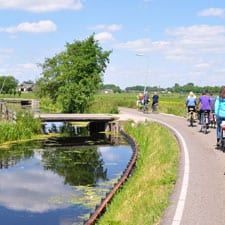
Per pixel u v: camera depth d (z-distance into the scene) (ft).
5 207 44.96
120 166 68.54
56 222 39.68
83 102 161.17
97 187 53.62
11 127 101.81
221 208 30.25
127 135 105.50
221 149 57.88
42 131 117.08
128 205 34.22
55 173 63.26
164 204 30.89
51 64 178.29
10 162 73.05
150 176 43.04
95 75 162.20
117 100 208.13
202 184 37.37
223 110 57.82
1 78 489.26
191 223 27.02
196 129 86.17
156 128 91.91
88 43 163.32
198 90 506.89
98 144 97.04
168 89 530.27
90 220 33.22
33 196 49.32
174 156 51.34
